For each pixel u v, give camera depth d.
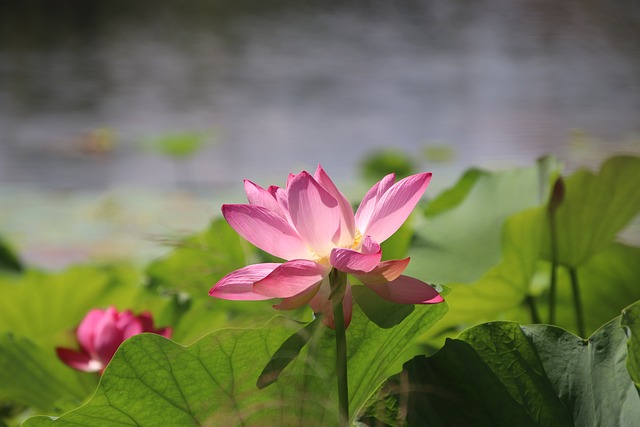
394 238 3.75
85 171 15.99
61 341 3.27
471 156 15.07
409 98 23.33
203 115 22.03
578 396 2.82
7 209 11.65
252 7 43.09
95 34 35.97
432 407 2.80
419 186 2.79
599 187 3.26
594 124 17.06
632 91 21.42
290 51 32.06
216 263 3.48
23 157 17.28
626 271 3.35
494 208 3.39
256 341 2.80
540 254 3.25
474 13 39.03
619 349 2.83
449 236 3.38
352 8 42.38
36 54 31.53
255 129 20.23
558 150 14.55
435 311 2.89
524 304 3.25
